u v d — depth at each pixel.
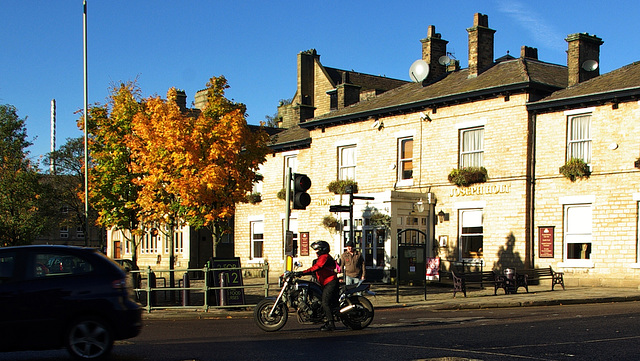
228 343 11.88
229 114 23.53
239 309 19.66
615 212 25.02
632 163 24.70
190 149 22.80
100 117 26.47
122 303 10.24
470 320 15.41
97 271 10.33
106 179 26.14
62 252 10.34
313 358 9.95
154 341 12.38
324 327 13.71
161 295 24.73
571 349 10.45
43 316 9.91
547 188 26.80
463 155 29.34
